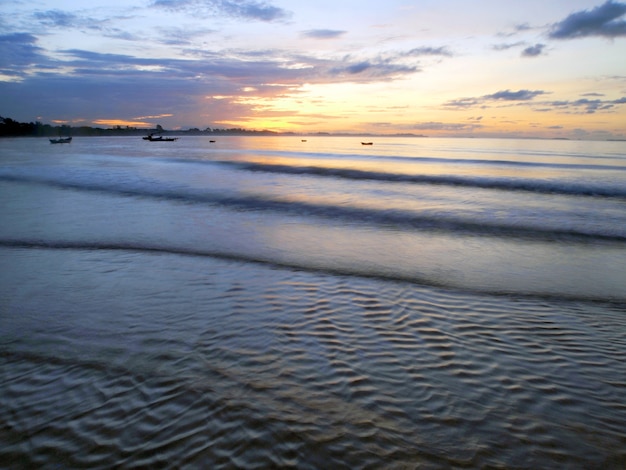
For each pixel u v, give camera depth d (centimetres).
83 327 457
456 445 284
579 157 4584
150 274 640
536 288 616
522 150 6944
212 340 430
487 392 347
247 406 322
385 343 431
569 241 917
